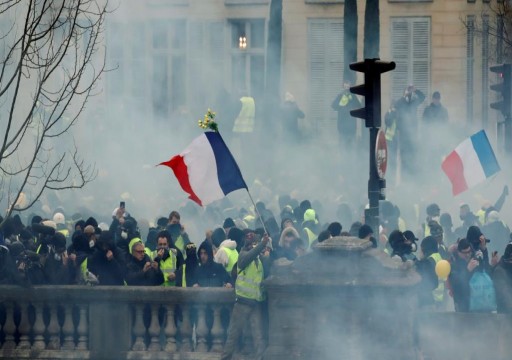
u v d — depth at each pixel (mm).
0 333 46844
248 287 44344
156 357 45844
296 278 43594
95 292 46094
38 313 46625
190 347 45812
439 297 49344
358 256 43531
